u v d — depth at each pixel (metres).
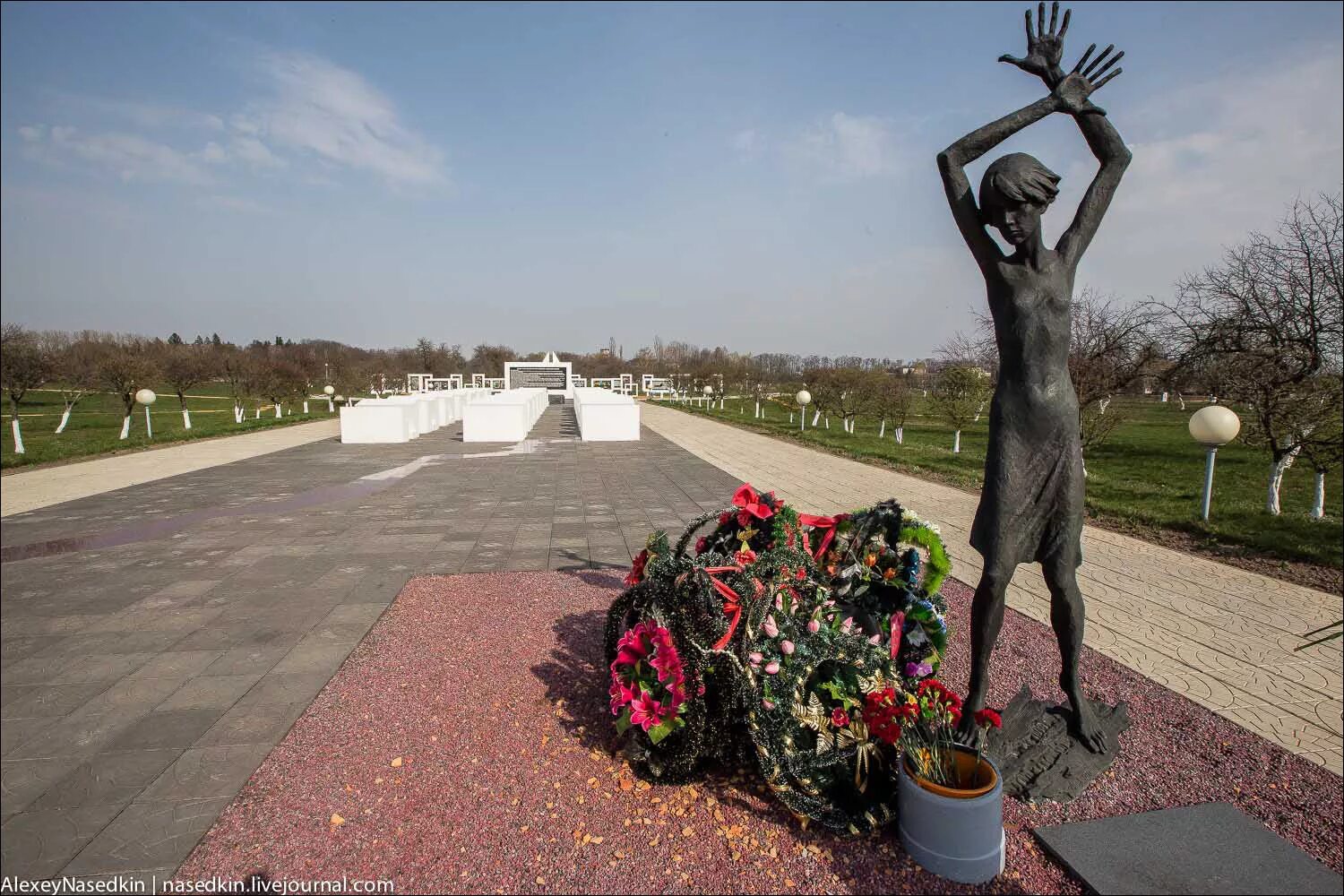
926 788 3.04
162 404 40.97
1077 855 3.06
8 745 3.98
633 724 3.79
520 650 5.35
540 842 3.22
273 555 8.19
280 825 3.31
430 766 3.80
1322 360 9.27
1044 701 4.12
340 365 45.53
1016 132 3.37
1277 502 9.77
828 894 2.92
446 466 16.05
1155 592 6.69
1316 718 4.28
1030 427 3.40
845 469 15.51
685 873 3.04
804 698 3.60
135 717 4.31
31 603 6.42
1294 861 2.98
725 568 3.87
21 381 19.91
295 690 4.68
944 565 4.10
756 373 44.81
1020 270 3.37
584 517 10.41
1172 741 4.01
